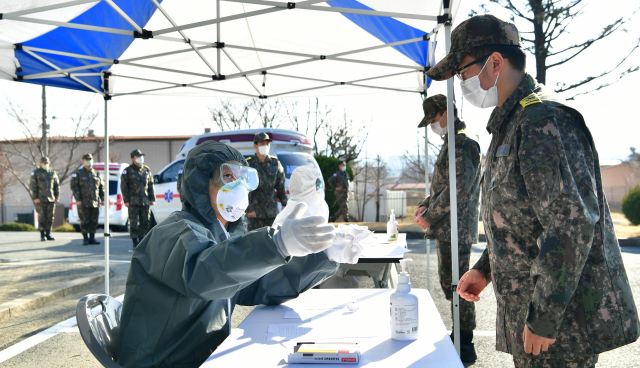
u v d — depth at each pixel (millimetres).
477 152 3580
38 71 4480
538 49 13289
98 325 1903
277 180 7086
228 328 2100
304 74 5527
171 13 4160
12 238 13688
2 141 27656
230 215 1976
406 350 1551
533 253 1698
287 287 2219
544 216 1564
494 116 1855
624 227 13391
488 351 3754
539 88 1800
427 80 5527
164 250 1688
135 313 1798
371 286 6285
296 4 3352
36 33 3969
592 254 1607
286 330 1822
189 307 1822
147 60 4852
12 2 3236
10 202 29172
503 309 1793
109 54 4594
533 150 1596
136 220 10211
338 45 4867
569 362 1631
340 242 2191
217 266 1489
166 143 29516
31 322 4824
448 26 3211
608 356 3604
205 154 1958
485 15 1863
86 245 11250
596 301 1584
